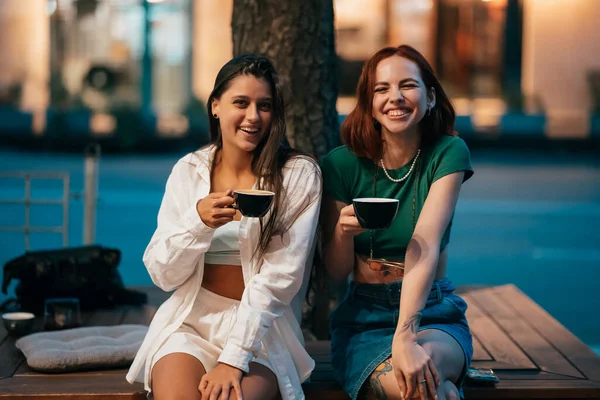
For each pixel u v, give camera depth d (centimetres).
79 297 428
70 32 1867
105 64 1873
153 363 294
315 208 303
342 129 321
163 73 1888
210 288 309
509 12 1870
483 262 797
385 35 1897
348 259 319
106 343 354
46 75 1864
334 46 423
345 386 310
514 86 1875
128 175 1296
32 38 1859
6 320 382
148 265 299
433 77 313
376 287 317
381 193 319
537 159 1588
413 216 313
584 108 1847
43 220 946
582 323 608
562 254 839
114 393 312
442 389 288
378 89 307
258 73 299
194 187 308
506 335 394
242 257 300
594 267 789
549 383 329
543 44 1853
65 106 1777
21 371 338
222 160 314
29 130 1683
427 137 318
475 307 441
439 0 1889
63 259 427
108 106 1758
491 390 322
